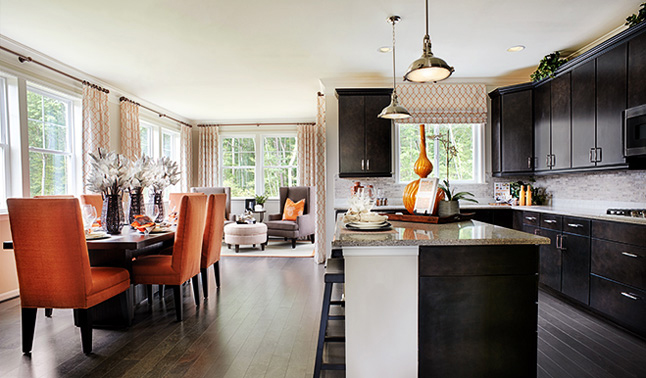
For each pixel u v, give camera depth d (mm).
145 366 2143
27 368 2117
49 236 2232
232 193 7715
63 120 4328
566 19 3070
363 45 3609
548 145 3910
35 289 2285
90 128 4430
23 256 2268
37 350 2355
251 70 4383
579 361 2160
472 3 2781
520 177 4719
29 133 3889
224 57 3924
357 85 4816
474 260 1682
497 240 1626
